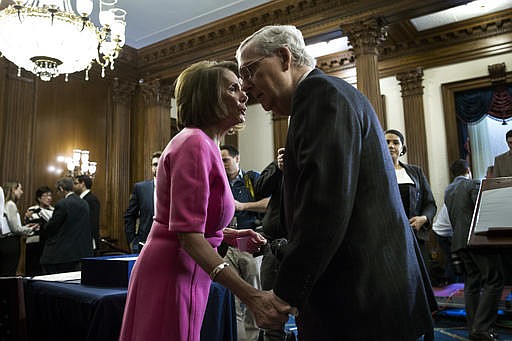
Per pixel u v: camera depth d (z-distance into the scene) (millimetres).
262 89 1104
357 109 953
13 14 3721
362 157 945
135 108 8031
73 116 7086
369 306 872
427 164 7129
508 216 972
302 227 836
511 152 5535
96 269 1589
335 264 908
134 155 7871
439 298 4852
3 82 6203
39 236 4980
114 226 7402
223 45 7039
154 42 7793
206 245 1032
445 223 4109
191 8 6656
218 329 1604
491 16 6633
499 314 4223
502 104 6801
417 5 5344
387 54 7629
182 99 1216
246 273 2658
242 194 2869
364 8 5684
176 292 1086
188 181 1060
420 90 7305
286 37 1091
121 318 1347
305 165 861
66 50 4000
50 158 6680
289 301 845
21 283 1359
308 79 967
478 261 3383
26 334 1345
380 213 924
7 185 5043
